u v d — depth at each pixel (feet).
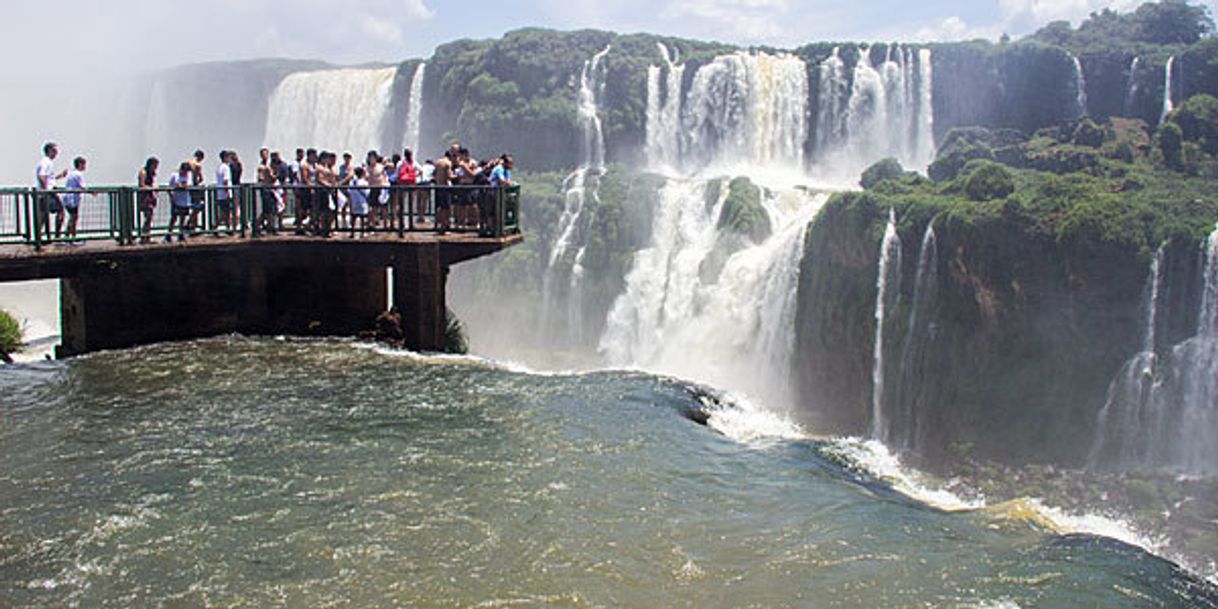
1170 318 82.94
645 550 28.68
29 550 28.35
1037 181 104.42
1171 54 150.51
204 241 57.62
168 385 46.65
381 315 59.67
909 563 28.02
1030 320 88.28
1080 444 85.81
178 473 34.58
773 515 31.30
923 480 88.53
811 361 111.55
